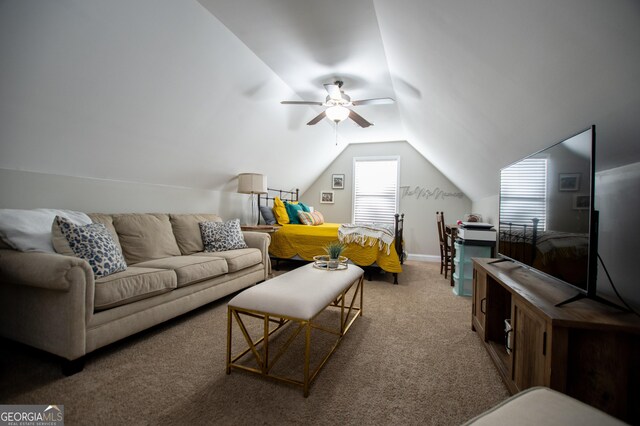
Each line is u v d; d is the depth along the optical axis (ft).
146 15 6.23
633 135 3.96
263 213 15.06
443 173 17.74
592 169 3.70
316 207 20.72
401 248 15.20
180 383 4.92
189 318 7.83
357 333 7.16
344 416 4.23
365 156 19.69
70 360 5.00
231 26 7.38
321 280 6.21
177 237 9.78
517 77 4.93
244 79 9.42
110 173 8.83
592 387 3.36
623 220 4.20
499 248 7.38
